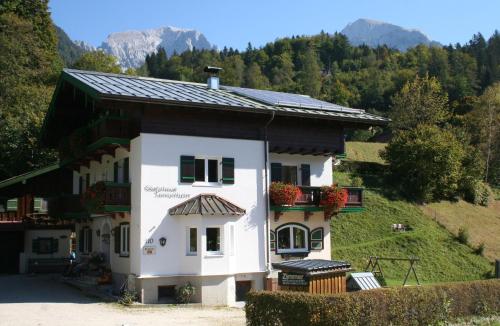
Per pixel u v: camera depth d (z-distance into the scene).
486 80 128.25
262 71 162.88
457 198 52.25
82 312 19.62
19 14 70.75
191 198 23.88
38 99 52.03
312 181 28.23
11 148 45.75
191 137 24.16
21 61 60.91
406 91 69.94
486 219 50.06
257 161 25.72
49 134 31.83
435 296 17.61
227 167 24.86
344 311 14.55
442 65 133.62
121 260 24.77
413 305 16.72
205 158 24.62
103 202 23.25
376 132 87.19
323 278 17.16
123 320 18.22
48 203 33.19
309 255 27.20
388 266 36.22
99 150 25.97
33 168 45.38
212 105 23.75
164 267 22.97
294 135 26.94
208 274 22.94
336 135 28.17
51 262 35.25
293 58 172.25
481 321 18.23
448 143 50.62
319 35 188.12
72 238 36.56
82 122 30.44
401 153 51.00
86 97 25.34
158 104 22.83
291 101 28.03
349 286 21.80
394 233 41.94
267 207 25.67
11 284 28.20
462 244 42.06
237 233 24.84
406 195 49.41
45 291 25.27
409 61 158.12
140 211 22.83
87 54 74.56
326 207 27.11
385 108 121.38
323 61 178.38
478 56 147.50
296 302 14.30
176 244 23.34
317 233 27.69
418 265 37.31
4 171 45.78
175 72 144.50
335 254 36.94
